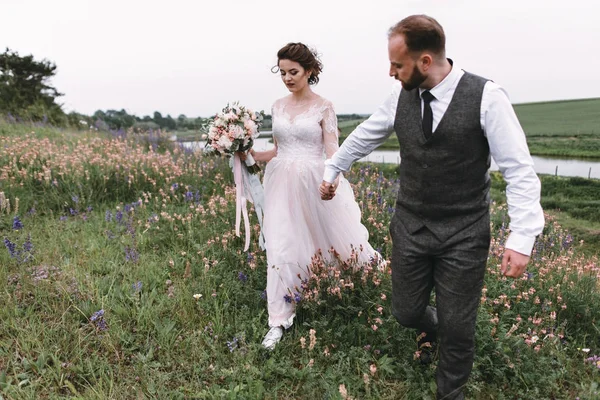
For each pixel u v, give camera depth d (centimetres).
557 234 521
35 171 624
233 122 355
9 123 1253
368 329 302
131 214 535
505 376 276
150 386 254
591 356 298
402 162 239
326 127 359
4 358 274
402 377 280
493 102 204
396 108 237
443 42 206
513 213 208
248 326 316
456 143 210
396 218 251
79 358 273
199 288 361
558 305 345
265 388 264
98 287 353
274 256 331
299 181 351
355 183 673
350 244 364
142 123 1258
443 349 241
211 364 280
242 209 371
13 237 452
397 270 250
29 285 352
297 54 343
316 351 297
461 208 223
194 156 828
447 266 229
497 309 343
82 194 573
